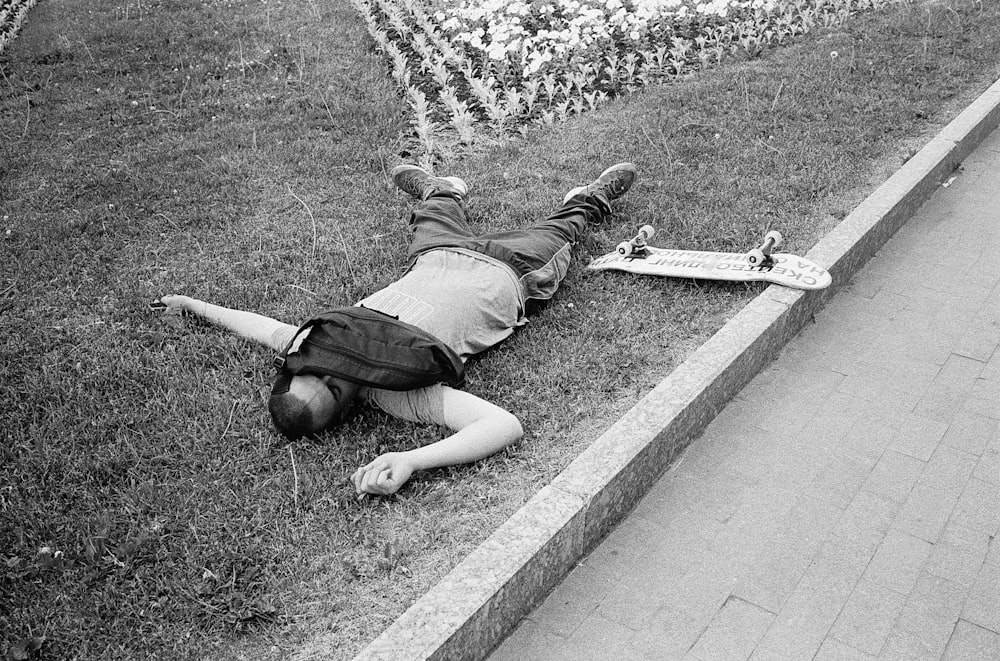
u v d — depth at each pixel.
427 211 4.66
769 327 3.95
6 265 4.89
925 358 4.06
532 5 8.29
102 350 4.14
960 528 3.17
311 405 3.38
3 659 2.71
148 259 4.95
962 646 2.74
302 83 7.37
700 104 6.42
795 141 5.73
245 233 5.16
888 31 7.55
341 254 4.89
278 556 3.02
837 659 2.72
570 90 7.09
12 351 4.16
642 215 5.08
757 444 3.64
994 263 4.72
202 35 8.85
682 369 3.70
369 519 3.14
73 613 2.84
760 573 3.05
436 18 8.27
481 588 2.76
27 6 10.20
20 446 3.57
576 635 2.89
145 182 5.77
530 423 3.57
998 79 6.45
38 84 7.74
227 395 3.80
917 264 4.77
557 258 4.32
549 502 3.06
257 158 6.04
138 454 3.50
